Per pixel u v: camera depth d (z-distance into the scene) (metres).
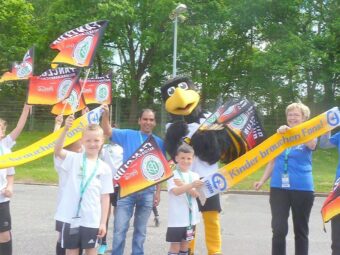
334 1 28.00
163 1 26.30
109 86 6.68
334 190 5.11
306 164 5.79
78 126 5.55
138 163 5.43
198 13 28.28
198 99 6.16
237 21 29.08
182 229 5.54
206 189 5.55
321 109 28.52
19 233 8.39
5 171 5.73
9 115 26.05
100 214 4.95
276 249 5.71
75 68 5.93
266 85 28.30
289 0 28.12
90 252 4.88
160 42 27.02
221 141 6.00
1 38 29.72
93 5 27.08
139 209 5.97
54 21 27.89
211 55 29.55
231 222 10.05
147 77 30.00
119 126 26.98
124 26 27.70
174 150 6.08
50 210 10.91
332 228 5.10
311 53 25.28
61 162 5.00
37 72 31.16
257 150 5.62
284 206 5.77
